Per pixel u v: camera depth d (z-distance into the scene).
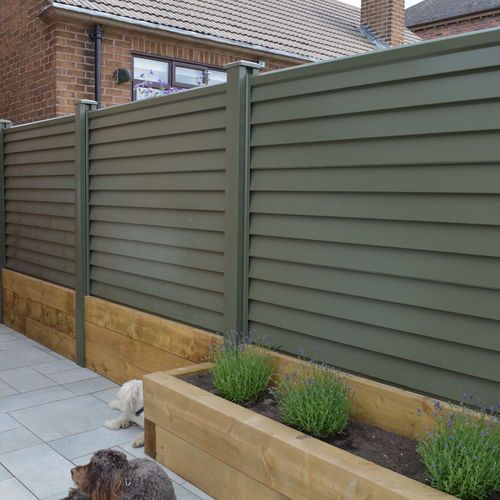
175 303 3.94
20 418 3.81
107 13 7.13
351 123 2.67
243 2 10.39
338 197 2.76
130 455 3.27
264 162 3.11
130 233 4.30
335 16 12.44
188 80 8.20
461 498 2.04
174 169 3.77
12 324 6.30
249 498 2.60
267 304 3.21
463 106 2.28
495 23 15.21
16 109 8.05
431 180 2.39
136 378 4.30
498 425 2.18
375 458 2.38
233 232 3.29
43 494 2.86
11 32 8.08
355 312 2.75
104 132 4.50
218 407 2.77
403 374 2.60
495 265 2.23
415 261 2.48
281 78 2.97
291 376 2.82
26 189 5.83
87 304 4.86
